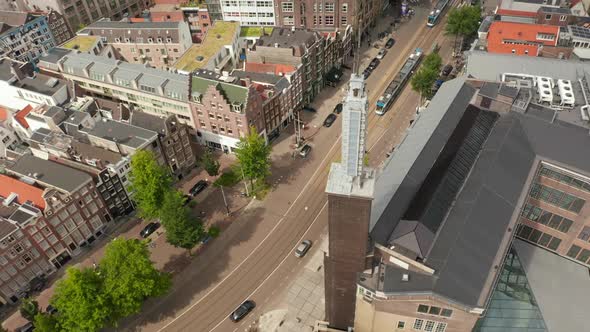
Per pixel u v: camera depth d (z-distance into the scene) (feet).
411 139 328.49
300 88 466.70
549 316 273.33
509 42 447.83
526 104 326.24
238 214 379.55
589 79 359.05
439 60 464.24
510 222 262.26
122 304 286.25
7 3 627.05
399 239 245.04
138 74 445.37
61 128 401.70
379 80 514.68
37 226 323.37
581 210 286.66
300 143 441.68
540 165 291.38
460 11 534.78
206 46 506.07
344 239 231.09
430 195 264.31
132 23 536.83
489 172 282.56
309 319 306.35
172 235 323.16
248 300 318.45
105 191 363.76
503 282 290.56
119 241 298.76
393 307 239.30
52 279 343.46
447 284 227.61
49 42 575.79
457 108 334.65
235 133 417.49
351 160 206.69
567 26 453.58
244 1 553.23
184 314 314.14
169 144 393.29
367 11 573.33
